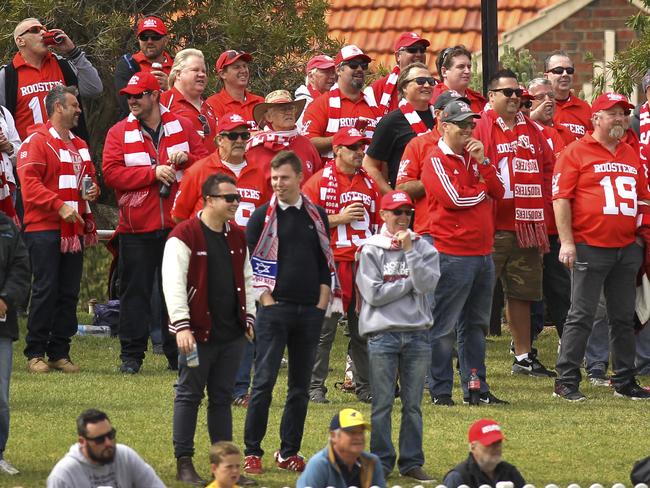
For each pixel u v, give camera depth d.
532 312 53.84
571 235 46.31
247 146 44.69
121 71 52.59
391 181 47.41
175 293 34.97
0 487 34.34
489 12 56.44
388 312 36.47
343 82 50.41
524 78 64.31
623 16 77.62
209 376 36.03
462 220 43.91
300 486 31.41
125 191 47.91
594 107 46.28
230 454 30.62
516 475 31.58
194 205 44.53
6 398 35.81
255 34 65.06
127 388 45.62
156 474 33.53
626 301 46.72
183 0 65.06
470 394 44.81
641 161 47.75
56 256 48.00
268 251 36.78
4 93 51.00
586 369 50.91
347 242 43.84
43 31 51.09
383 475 32.00
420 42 51.09
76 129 52.94
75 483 30.02
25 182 47.31
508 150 48.34
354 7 86.25
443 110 43.97
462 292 44.09
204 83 50.34
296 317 36.69
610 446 39.88
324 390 45.00
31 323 48.22
